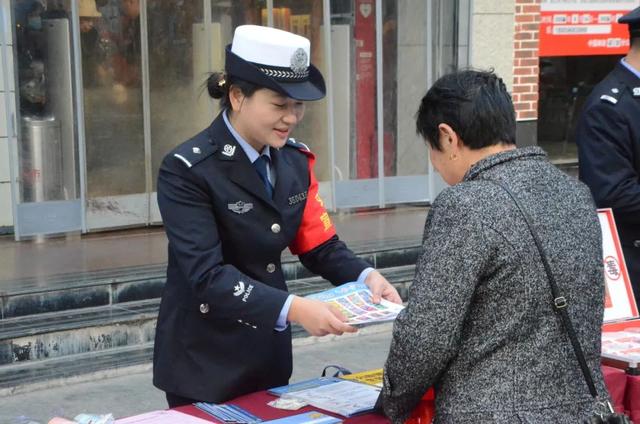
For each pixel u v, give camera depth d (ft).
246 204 8.84
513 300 6.86
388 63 28.76
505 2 28.89
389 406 7.45
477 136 7.26
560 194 7.22
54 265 21.54
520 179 7.14
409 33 28.86
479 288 6.90
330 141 28.25
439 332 6.79
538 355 6.90
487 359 6.95
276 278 9.32
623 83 11.97
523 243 6.85
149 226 26.37
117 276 20.33
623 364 9.33
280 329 8.54
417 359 6.88
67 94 24.58
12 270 21.01
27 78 23.91
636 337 10.27
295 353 19.42
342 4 28.02
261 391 9.37
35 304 19.06
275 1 27.22
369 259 23.00
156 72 26.05
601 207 11.92
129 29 25.46
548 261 6.89
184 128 26.71
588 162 12.00
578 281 7.02
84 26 24.79
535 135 30.19
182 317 9.11
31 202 24.36
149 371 17.93
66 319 18.72
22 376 17.07
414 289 6.97
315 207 9.70
